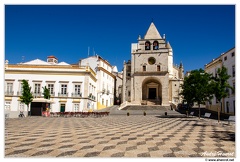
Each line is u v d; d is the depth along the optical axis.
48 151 7.33
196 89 24.38
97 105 49.28
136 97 51.53
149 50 53.56
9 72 39.75
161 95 52.44
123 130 13.42
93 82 46.12
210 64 42.12
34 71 39.72
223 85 19.66
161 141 9.37
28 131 12.49
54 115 30.88
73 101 39.00
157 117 27.25
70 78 39.72
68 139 9.68
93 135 11.06
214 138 10.29
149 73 51.75
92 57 54.06
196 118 25.56
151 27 55.41
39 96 39.09
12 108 38.81
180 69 67.69
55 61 51.09
